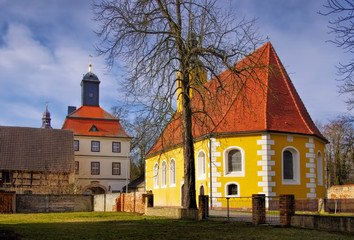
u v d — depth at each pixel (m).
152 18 20.12
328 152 57.47
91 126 60.91
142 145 20.56
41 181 47.72
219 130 29.28
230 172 28.95
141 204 26.08
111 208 32.69
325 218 13.05
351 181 58.97
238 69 20.69
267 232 12.69
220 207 26.69
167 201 38.72
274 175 27.61
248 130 28.19
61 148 52.19
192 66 20.03
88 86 65.75
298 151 28.55
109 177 59.66
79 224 17.22
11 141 50.84
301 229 13.45
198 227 14.98
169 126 21.28
